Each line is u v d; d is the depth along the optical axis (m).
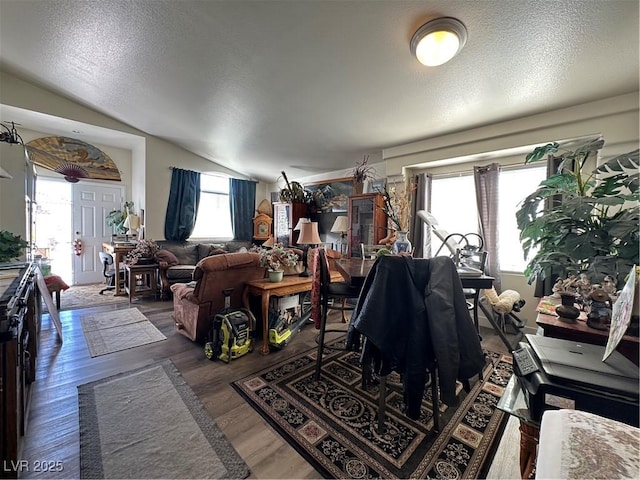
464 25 1.77
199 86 3.03
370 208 4.04
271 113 3.36
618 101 2.30
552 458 0.65
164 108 3.71
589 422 0.72
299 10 1.88
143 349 2.57
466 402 1.85
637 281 0.87
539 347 1.10
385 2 1.72
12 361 1.19
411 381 1.41
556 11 1.62
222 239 6.14
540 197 2.01
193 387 1.97
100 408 1.71
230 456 1.37
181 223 5.29
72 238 5.07
